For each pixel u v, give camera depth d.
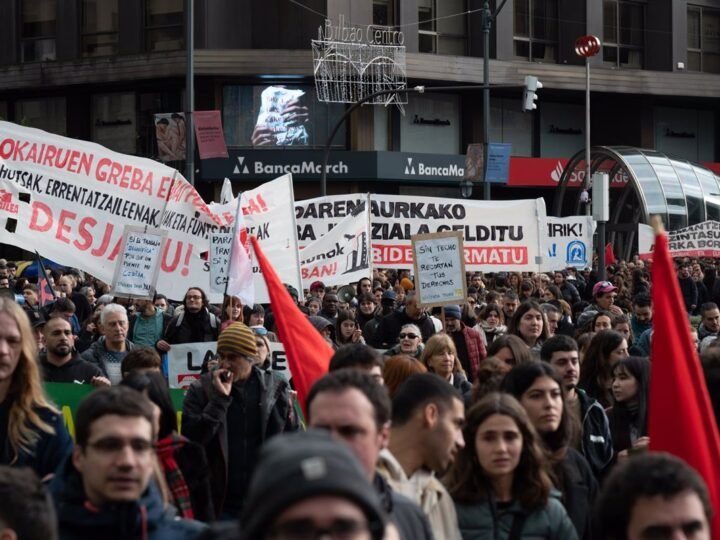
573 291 30.61
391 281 35.47
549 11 69.19
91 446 5.85
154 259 16.50
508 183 67.19
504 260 23.33
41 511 4.51
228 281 16.78
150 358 10.52
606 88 68.44
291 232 18.88
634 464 5.06
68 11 61.50
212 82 59.94
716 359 8.26
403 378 9.24
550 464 7.70
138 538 5.87
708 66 74.00
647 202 62.12
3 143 16.34
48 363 12.53
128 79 59.44
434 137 64.62
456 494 7.14
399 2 62.75
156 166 16.80
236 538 4.32
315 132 61.12
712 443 6.32
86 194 16.53
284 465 3.31
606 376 11.54
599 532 5.15
